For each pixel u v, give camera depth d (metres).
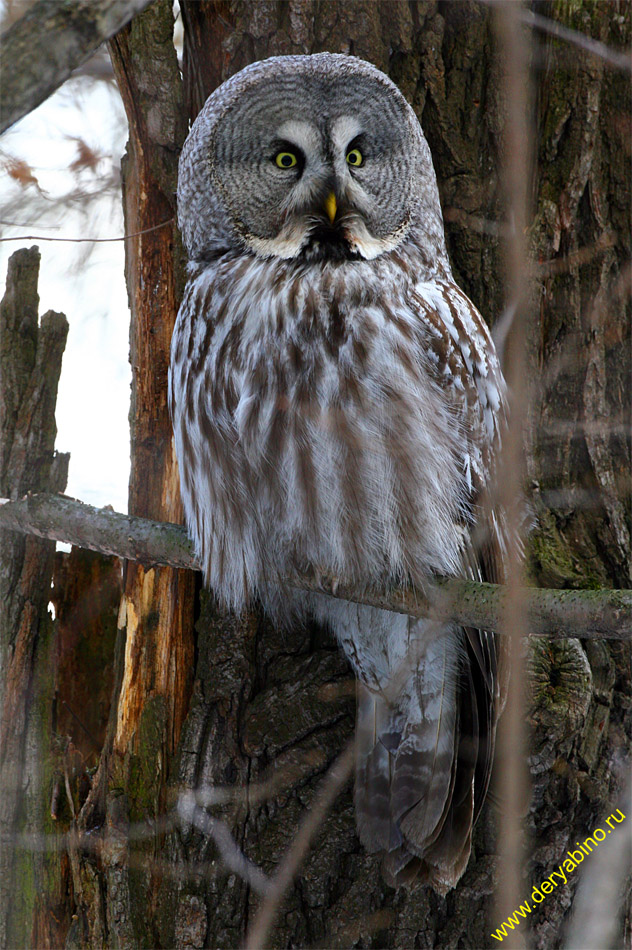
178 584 6.98
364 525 6.22
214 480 6.49
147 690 6.90
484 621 5.48
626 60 6.44
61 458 7.07
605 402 7.10
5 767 6.74
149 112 7.11
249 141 6.64
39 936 6.55
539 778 6.45
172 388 6.78
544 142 7.18
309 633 6.95
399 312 6.37
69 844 6.66
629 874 6.45
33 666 6.95
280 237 6.52
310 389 6.20
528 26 7.05
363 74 6.64
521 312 4.71
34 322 7.17
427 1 7.11
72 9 2.79
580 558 6.96
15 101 2.74
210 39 7.20
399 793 6.65
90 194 8.73
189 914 6.46
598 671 6.75
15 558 6.98
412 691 6.73
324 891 6.52
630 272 6.78
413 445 6.21
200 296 6.63
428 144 7.20
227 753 6.73
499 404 6.76
